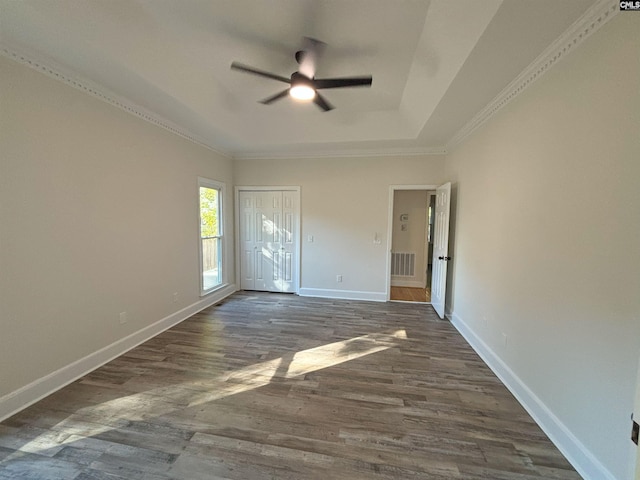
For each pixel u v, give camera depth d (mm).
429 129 3596
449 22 1915
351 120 4012
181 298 3881
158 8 2020
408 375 2555
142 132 3117
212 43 2436
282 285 5340
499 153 2643
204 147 4312
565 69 1773
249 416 1994
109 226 2744
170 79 2641
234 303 4688
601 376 1478
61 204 2297
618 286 1388
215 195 4875
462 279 3582
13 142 1969
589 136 1575
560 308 1792
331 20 2098
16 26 1754
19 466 1571
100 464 1592
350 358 2859
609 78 1445
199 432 1840
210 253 4777
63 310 2332
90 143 2523
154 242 3346
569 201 1727
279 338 3320
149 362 2732
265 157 5125
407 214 5941
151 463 1604
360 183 4867
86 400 2143
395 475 1552
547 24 1639
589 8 1505
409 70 2781
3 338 1947
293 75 2480
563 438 1722
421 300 4977
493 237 2732
